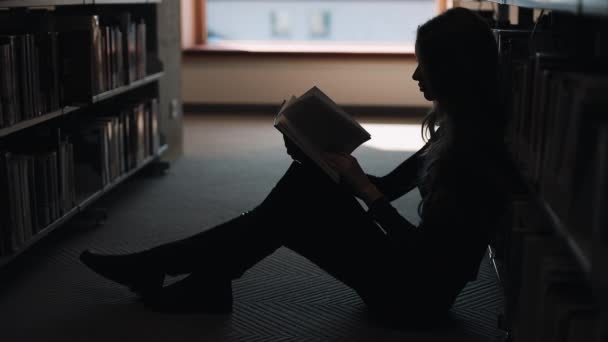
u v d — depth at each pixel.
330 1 7.30
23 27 3.12
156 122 4.38
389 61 6.68
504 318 2.25
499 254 2.45
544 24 2.37
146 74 4.44
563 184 1.38
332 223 2.27
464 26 1.95
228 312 2.48
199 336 2.31
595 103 1.25
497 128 2.00
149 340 2.28
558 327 1.37
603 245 1.13
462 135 1.99
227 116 6.75
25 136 3.08
